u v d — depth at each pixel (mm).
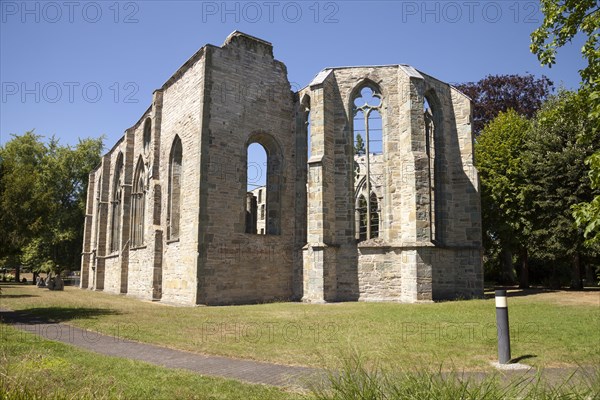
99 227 41062
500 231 29188
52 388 5676
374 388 4387
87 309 19234
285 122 26844
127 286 32312
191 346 10484
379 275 22922
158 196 27500
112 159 41250
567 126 27188
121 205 35094
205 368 8445
